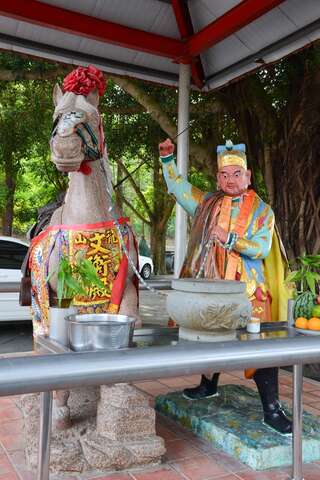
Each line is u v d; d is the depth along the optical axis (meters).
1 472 2.68
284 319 3.23
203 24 5.12
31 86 10.84
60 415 2.86
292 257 5.83
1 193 14.87
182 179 3.61
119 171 16.97
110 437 2.76
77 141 2.68
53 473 2.61
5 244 7.95
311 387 4.35
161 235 18.23
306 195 5.89
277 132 6.53
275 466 2.81
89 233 2.89
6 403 3.74
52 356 1.52
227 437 2.99
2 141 12.20
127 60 5.55
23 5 4.46
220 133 8.48
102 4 4.74
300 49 4.76
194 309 2.39
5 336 8.09
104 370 1.53
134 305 2.99
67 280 2.47
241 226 3.18
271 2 4.07
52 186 18.36
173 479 2.63
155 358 1.61
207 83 5.74
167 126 7.76
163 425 3.40
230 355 1.71
